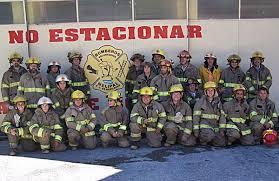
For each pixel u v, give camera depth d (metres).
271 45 7.59
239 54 7.61
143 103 6.28
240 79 7.18
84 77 7.30
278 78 7.68
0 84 7.53
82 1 7.39
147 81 6.92
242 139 6.35
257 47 7.60
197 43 7.57
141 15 7.45
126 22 7.46
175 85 6.42
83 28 7.46
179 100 6.34
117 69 7.59
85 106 6.37
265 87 6.56
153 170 5.25
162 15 7.46
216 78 7.30
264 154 5.85
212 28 7.53
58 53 7.52
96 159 5.79
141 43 7.53
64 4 7.40
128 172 5.20
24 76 6.84
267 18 7.53
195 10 7.48
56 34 7.47
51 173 5.22
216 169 5.24
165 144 6.39
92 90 7.64
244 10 7.50
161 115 6.26
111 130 6.25
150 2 7.42
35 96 6.82
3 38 7.43
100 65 7.57
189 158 5.73
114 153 6.07
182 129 6.37
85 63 7.56
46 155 6.05
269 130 6.25
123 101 7.68
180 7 7.44
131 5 7.42
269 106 6.45
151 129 6.32
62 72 7.57
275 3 7.48
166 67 6.69
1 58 7.48
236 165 5.38
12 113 6.24
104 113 6.40
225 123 6.30
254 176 4.96
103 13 7.44
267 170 5.16
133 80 7.24
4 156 6.04
